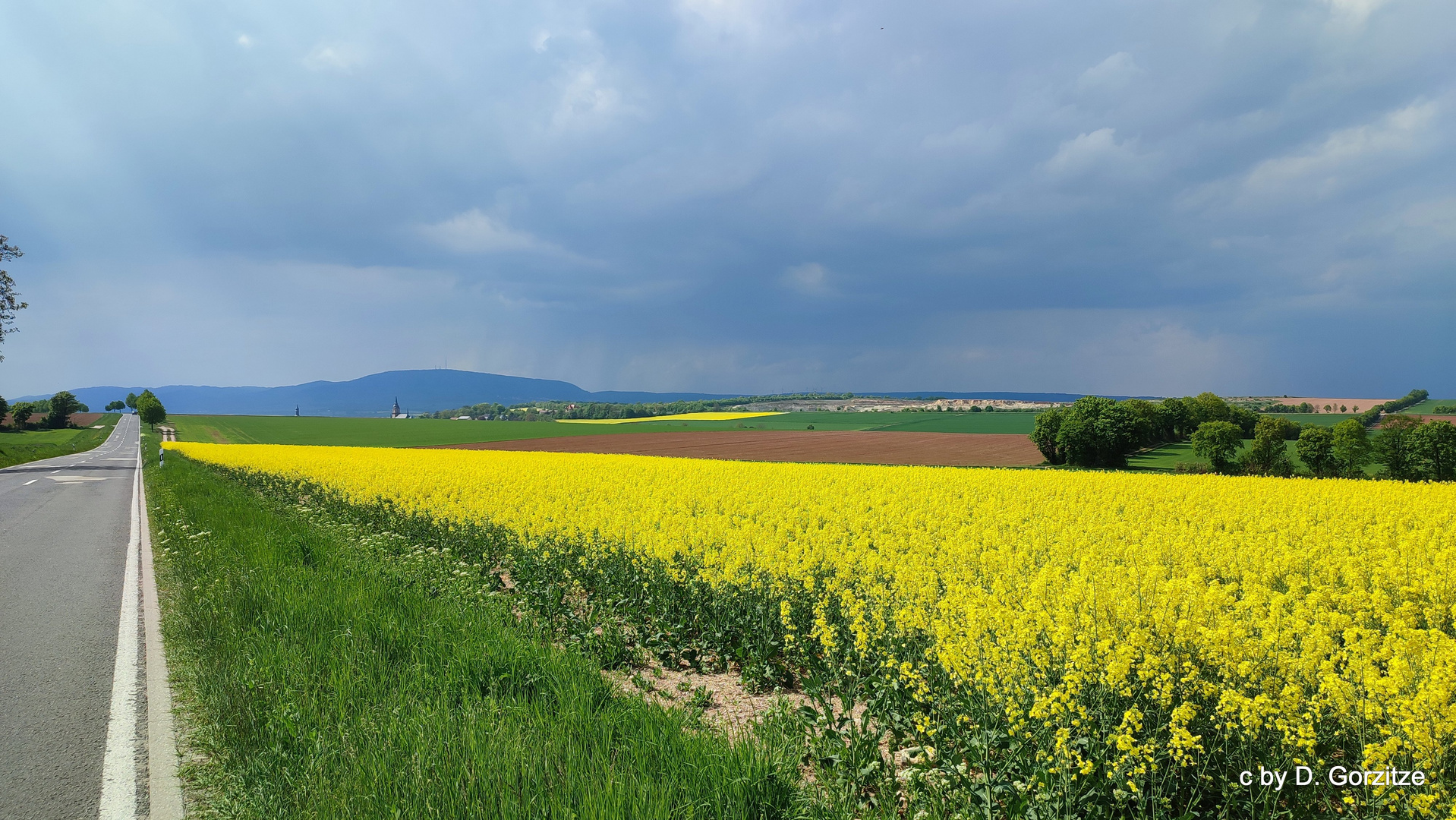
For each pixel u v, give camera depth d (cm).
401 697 500
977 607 544
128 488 2583
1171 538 1081
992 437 7838
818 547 886
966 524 1323
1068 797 374
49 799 403
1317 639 479
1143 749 385
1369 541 1056
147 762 449
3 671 609
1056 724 415
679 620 780
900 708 516
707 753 416
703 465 3108
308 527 1428
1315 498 1745
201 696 545
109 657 649
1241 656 452
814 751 457
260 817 377
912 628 580
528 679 541
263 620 688
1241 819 386
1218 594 579
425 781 385
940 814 390
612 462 3366
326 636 643
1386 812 371
